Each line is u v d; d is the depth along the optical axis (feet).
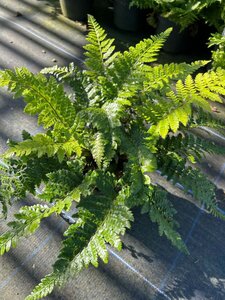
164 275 6.55
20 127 8.94
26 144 5.52
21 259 6.60
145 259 6.70
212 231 7.25
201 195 6.04
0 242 5.24
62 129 5.93
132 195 5.47
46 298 6.12
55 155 6.36
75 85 6.82
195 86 6.05
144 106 6.41
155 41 6.54
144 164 5.59
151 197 5.75
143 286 6.38
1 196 5.88
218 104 9.86
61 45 11.57
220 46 9.52
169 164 6.28
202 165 8.37
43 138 5.74
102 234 5.04
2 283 6.29
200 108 7.03
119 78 6.37
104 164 5.75
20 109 9.37
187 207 7.54
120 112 5.94
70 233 5.13
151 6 10.64
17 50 11.25
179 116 5.78
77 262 4.83
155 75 6.45
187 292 6.36
